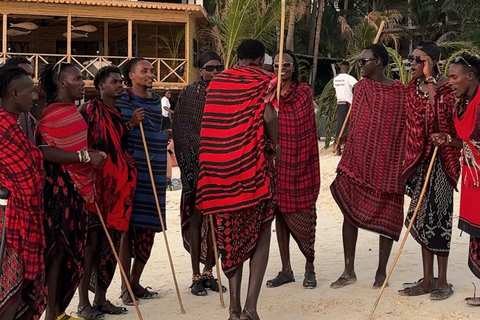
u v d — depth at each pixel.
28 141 4.44
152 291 6.43
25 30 27.23
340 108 13.48
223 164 4.89
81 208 5.11
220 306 5.88
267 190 4.84
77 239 5.09
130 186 5.79
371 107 6.08
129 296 6.10
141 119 5.85
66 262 5.10
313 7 33.56
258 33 23.61
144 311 5.85
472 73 5.16
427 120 5.63
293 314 5.41
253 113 4.84
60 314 5.18
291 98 6.26
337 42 33.62
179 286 6.72
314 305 5.61
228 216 4.95
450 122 5.59
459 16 31.95
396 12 25.20
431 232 5.63
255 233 4.91
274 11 23.28
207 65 6.26
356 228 6.18
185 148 6.36
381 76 6.21
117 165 5.70
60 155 4.92
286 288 6.28
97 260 5.80
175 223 10.53
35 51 27.55
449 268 6.58
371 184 6.00
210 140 4.94
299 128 6.25
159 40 27.14
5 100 4.43
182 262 7.89
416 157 5.68
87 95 24.92
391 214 6.04
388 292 5.88
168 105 18.70
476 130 5.11
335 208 10.77
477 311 5.22
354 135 6.14
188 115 6.34
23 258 4.35
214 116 4.95
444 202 5.63
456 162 5.63
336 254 7.65
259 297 5.99
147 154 5.84
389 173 5.99
